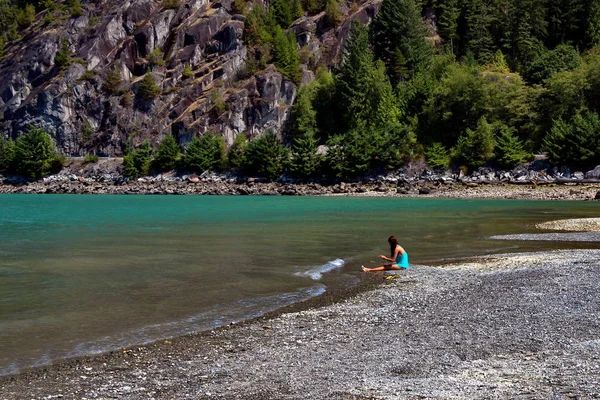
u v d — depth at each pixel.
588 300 17.33
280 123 160.88
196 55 185.62
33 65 197.88
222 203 81.12
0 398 10.24
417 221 48.75
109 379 11.27
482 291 19.30
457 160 115.50
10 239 38.31
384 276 23.08
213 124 163.50
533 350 12.47
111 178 147.62
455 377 10.81
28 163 148.75
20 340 14.44
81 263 27.53
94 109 182.25
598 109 117.06
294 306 17.97
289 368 11.77
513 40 158.50
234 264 26.77
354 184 111.19
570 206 65.56
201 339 14.30
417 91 133.62
